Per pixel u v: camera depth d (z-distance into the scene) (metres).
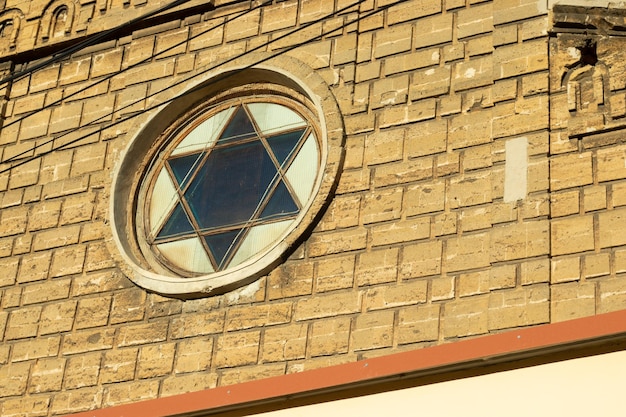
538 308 17.27
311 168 20.17
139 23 22.34
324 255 19.00
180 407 16.16
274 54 20.89
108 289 20.22
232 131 21.00
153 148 21.23
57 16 23.42
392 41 20.33
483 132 18.97
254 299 19.11
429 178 18.97
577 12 19.25
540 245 17.70
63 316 20.31
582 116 18.52
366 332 18.16
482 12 19.98
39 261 21.02
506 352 14.34
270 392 15.48
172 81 21.53
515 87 19.08
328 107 20.03
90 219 21.00
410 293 18.19
